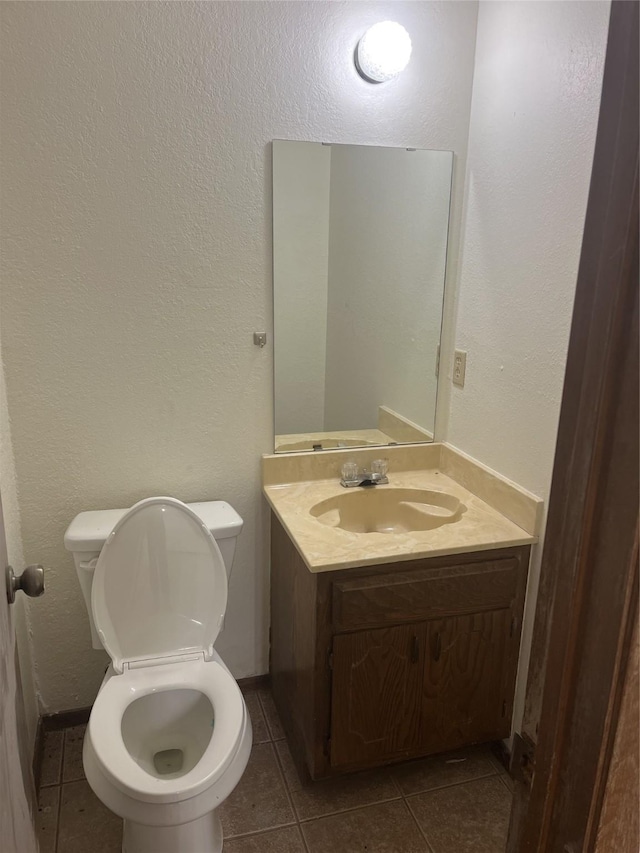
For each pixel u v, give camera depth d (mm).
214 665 1613
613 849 589
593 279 534
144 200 1647
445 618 1612
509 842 750
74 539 1618
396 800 1705
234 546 1762
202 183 1681
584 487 545
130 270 1684
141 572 1611
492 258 1741
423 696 1658
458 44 1774
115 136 1585
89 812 1643
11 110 1503
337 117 1744
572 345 564
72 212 1602
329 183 1786
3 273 1590
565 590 584
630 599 513
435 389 2043
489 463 1818
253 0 1599
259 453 1942
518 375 1653
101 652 1929
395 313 1950
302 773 1747
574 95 1382
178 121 1621
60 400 1716
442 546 1551
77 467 1778
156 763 1630
